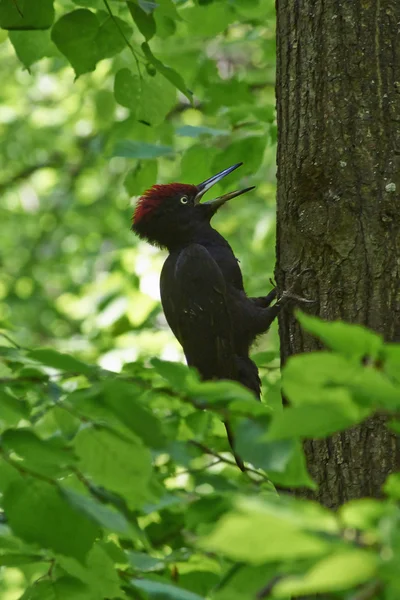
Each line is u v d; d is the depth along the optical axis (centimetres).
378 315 641
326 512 315
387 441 612
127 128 1080
